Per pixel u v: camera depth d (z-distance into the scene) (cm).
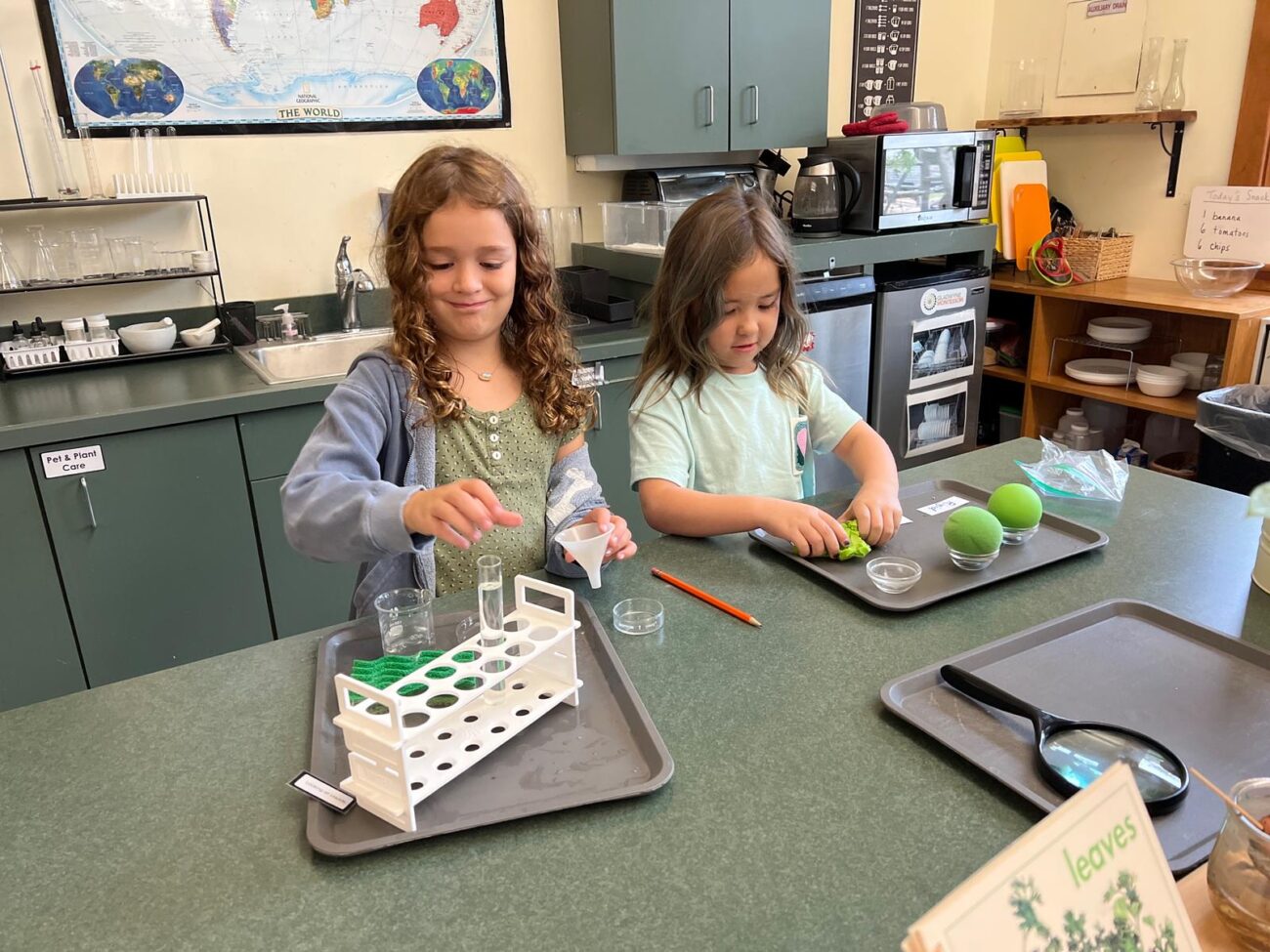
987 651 90
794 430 152
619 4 244
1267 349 255
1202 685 85
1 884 65
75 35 217
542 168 283
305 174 250
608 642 93
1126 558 113
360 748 70
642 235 275
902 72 338
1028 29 339
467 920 61
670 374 147
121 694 89
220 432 194
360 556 101
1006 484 125
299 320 246
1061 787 69
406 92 257
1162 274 312
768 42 270
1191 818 67
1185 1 288
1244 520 124
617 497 250
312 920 61
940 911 43
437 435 122
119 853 68
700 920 60
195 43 229
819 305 265
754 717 82
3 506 177
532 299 126
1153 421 310
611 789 72
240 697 89
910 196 279
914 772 74
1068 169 336
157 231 236
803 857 65
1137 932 49
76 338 218
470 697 74
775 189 312
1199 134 293
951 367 304
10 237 221
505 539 125
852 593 104
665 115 261
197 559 199
